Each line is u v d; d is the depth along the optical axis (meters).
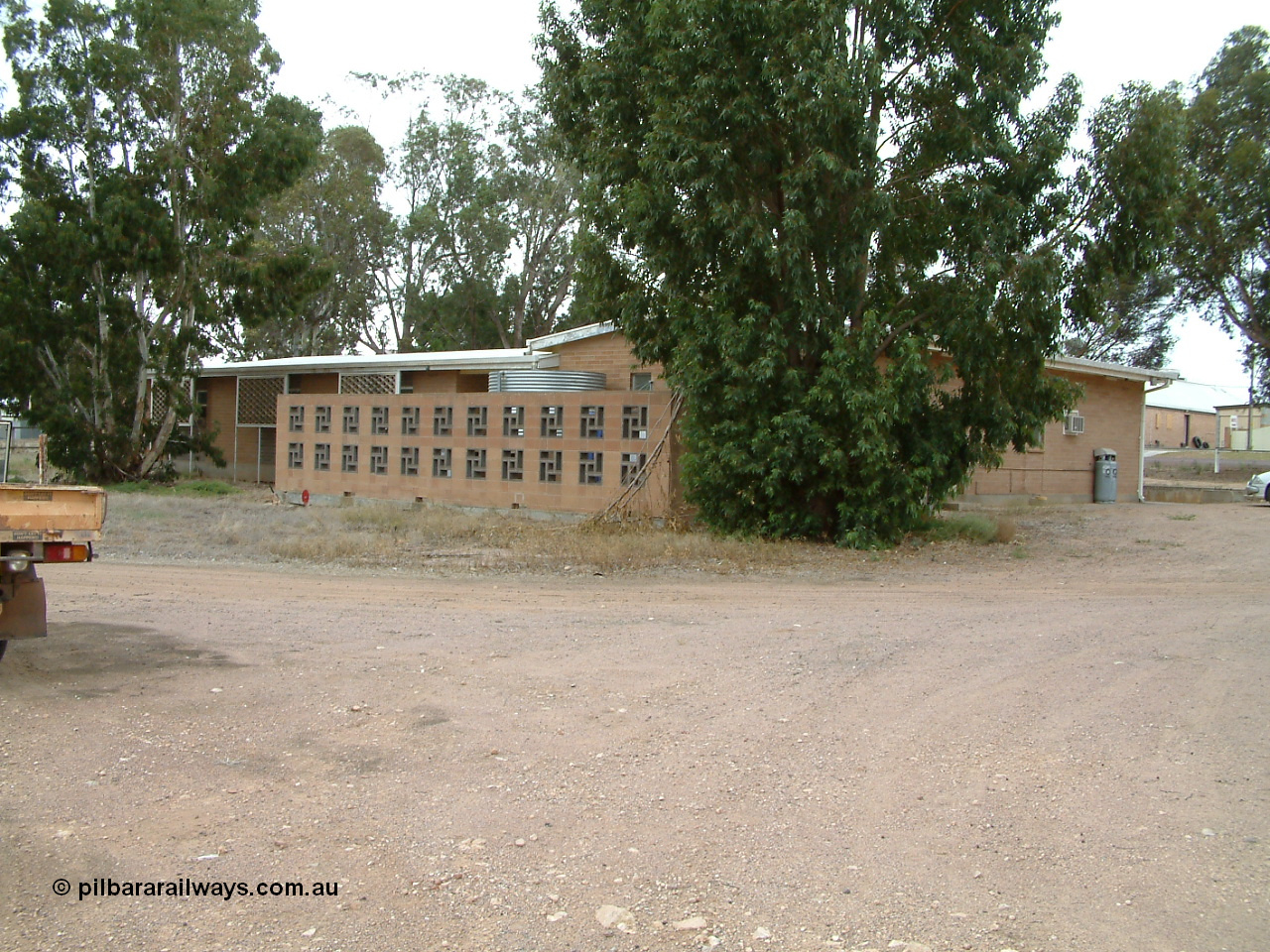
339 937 4.02
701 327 17.23
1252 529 20.05
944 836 5.04
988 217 16.72
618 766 6.02
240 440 35.91
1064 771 5.99
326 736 6.53
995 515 22.38
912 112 17.25
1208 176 35.16
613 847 4.89
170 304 32.97
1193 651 9.20
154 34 31.03
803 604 12.07
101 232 31.20
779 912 4.26
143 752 6.18
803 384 17.41
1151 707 7.31
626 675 8.17
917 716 7.08
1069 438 27.81
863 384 16.83
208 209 32.59
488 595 12.62
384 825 5.12
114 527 19.83
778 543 17.78
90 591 12.20
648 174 17.31
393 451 25.45
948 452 18.09
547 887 4.48
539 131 48.03
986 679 8.10
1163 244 16.92
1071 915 4.24
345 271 51.38
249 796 5.48
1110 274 17.80
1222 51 35.34
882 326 17.08
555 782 5.74
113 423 33.31
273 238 47.47
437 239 50.53
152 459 33.50
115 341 32.97
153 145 32.28
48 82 31.64
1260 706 7.33
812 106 15.54
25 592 7.90
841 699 7.50
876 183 16.88
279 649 9.06
